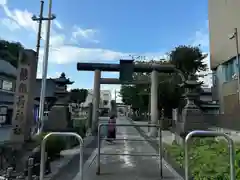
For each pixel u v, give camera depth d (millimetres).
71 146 12031
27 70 8797
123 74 19219
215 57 37781
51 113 14281
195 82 13602
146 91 37469
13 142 7828
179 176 6918
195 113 12992
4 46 31312
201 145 9070
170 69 20578
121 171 7484
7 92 24453
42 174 4605
